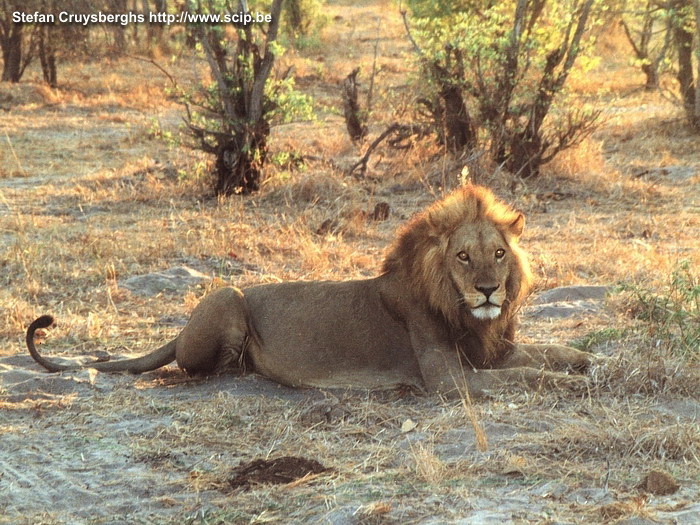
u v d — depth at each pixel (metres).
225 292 9.50
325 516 6.11
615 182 21.25
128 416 8.49
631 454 6.86
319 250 15.20
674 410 7.85
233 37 34.47
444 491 6.39
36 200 20.33
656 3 29.53
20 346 11.20
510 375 8.47
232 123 20.62
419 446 7.16
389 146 23.36
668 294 10.37
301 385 9.16
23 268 14.25
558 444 7.10
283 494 6.59
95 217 18.45
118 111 35.31
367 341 8.99
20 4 39.81
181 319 12.35
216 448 7.67
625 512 5.79
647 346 8.93
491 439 7.37
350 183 20.61
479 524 5.80
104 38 49.38
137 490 6.91
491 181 20.50
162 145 27.95
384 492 6.44
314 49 48.03
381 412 8.20
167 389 9.31
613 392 8.17
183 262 14.99
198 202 19.88
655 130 28.41
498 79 21.55
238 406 8.57
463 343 8.70
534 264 14.52
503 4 24.69
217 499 6.64
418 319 8.75
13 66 40.75
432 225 8.44
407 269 8.79
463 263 8.27
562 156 22.36
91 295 13.23
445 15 27.55
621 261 14.43
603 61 44.34
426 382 8.63
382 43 51.62
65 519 6.50
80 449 7.76
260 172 21.00
